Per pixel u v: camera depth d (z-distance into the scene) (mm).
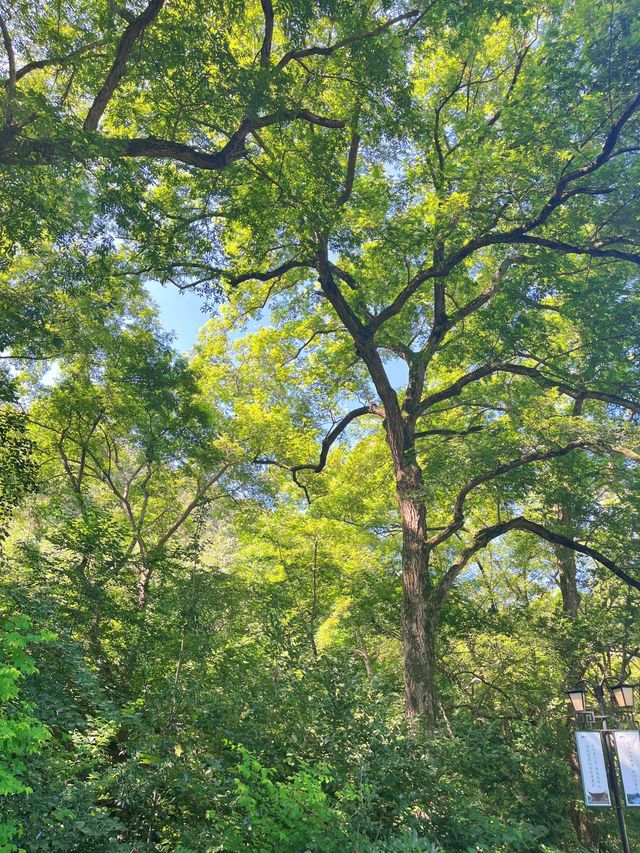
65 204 9477
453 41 11906
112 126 11438
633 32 10664
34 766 5121
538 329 13750
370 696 8422
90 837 5289
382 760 7262
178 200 12219
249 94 9016
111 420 18281
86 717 6875
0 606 7500
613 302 13367
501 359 14500
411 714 12195
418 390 16141
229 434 19141
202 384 20750
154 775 6656
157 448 17250
